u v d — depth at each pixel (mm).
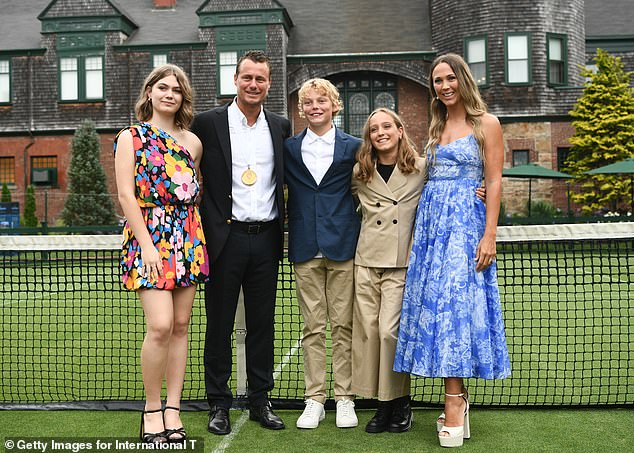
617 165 17031
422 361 3602
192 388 5199
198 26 24953
